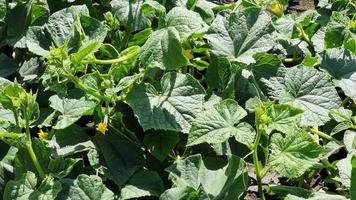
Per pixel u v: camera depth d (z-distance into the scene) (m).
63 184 1.22
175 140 1.35
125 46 1.56
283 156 1.20
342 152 1.50
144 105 1.31
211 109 1.24
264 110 1.22
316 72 1.40
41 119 1.40
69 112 1.32
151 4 1.49
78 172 1.30
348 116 1.36
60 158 1.24
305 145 1.20
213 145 1.31
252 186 1.44
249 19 1.44
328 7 1.80
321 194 1.26
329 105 1.37
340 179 1.30
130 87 1.35
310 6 2.13
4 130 1.26
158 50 1.31
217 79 1.42
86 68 1.41
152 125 1.28
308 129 1.43
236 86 1.42
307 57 1.53
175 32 1.31
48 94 1.47
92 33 1.44
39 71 1.52
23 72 1.53
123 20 1.54
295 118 1.21
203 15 1.64
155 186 1.28
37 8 1.59
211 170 1.29
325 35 1.59
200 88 1.33
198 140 1.22
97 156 1.31
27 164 1.28
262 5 1.67
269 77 1.43
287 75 1.40
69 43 1.37
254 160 1.23
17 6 1.62
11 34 1.61
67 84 1.44
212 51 1.42
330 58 1.51
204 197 1.18
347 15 1.76
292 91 1.39
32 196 1.18
